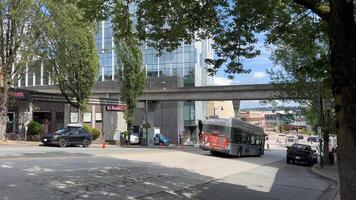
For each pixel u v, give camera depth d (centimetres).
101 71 9988
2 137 3838
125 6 1375
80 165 1894
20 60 3853
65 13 3722
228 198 1545
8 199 1068
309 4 866
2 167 1611
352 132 749
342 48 765
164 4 1347
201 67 9800
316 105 4112
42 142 3741
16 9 3600
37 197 1126
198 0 1386
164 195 1418
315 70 1121
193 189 1645
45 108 4856
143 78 6000
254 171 2688
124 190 1395
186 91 7044
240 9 1428
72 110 5222
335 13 771
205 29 1523
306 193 1952
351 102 751
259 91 6481
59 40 3938
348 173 754
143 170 1970
